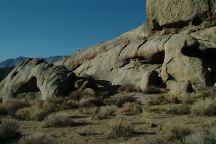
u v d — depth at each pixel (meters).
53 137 12.41
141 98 26.97
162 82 32.81
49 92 33.62
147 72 33.22
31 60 40.56
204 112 15.97
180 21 40.97
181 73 31.28
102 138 11.83
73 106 24.73
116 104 24.70
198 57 33.25
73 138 12.13
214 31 36.69
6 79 40.81
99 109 21.30
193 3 39.41
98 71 43.41
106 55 45.12
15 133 12.91
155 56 37.34
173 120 15.22
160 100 24.03
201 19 39.16
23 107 26.88
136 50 39.81
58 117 15.76
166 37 37.25
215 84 27.73
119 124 12.88
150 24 45.62
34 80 37.34
